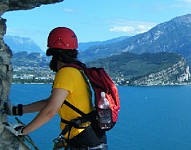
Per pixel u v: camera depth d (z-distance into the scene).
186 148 129.38
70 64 5.54
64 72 5.43
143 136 146.12
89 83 5.64
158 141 138.75
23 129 5.32
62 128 5.63
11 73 7.46
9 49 7.67
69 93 5.41
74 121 5.45
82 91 5.47
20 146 6.62
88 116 5.48
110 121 5.41
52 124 135.00
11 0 7.75
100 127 5.41
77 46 5.77
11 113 6.46
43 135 117.69
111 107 5.39
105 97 5.38
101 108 5.35
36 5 8.27
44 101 6.11
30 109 6.21
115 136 142.12
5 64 7.22
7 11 7.99
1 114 6.48
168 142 138.62
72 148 5.60
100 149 5.55
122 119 189.12
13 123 6.55
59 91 5.30
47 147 102.75
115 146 125.06
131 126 168.00
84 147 5.51
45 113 5.20
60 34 5.62
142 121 186.50
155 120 192.88
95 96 5.43
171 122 190.25
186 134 156.88
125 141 133.50
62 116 5.56
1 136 6.45
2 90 6.84
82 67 5.61
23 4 7.98
